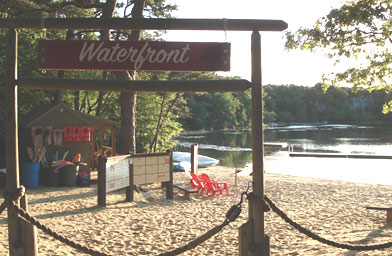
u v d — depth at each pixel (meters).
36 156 13.25
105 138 28.19
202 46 4.23
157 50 4.26
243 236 4.08
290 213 9.72
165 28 4.16
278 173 21.33
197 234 7.74
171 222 8.73
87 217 9.04
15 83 4.27
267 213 9.51
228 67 4.20
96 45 4.30
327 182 16.12
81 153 14.38
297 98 142.75
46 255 5.91
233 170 22.09
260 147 4.03
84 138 14.32
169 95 28.88
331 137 64.44
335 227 8.02
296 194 12.91
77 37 23.42
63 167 13.49
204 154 38.19
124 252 6.56
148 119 28.58
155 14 20.06
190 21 4.11
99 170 10.21
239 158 34.34
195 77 25.06
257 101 4.03
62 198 11.21
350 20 10.19
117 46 4.29
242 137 71.81
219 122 104.06
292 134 75.00
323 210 10.12
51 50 4.32
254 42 4.06
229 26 4.09
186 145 51.06
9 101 4.23
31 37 21.36
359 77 11.66
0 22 4.23
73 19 4.21
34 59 21.17
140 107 28.59
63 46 4.32
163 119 29.33
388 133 72.56
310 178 17.86
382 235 6.59
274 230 7.78
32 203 10.41
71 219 8.80
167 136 29.92
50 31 22.08
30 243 4.20
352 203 11.23
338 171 22.23
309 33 10.93
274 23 4.07
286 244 6.66
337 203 11.23
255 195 4.03
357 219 8.86
